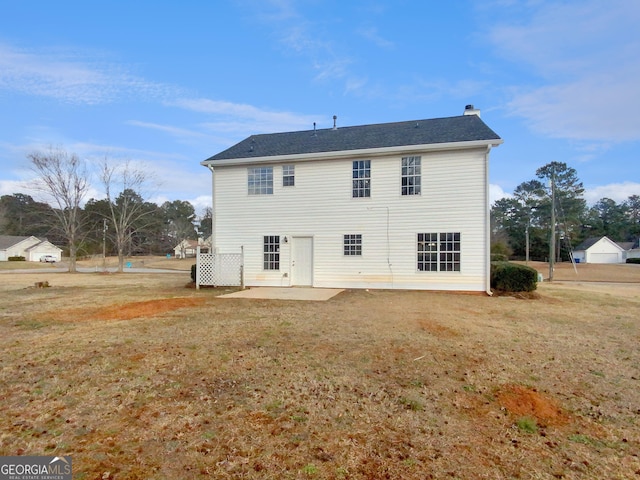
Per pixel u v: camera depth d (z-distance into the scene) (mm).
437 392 3879
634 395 3902
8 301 10586
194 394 3754
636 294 13336
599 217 60188
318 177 14000
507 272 12195
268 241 14477
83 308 9172
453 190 12711
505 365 4770
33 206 38625
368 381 4164
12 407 3420
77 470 2424
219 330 6598
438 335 6293
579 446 2867
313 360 4895
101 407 3430
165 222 58938
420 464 2562
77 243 31516
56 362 4770
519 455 2713
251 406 3482
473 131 13250
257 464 2531
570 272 29422
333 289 13328
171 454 2643
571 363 4922
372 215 13461
